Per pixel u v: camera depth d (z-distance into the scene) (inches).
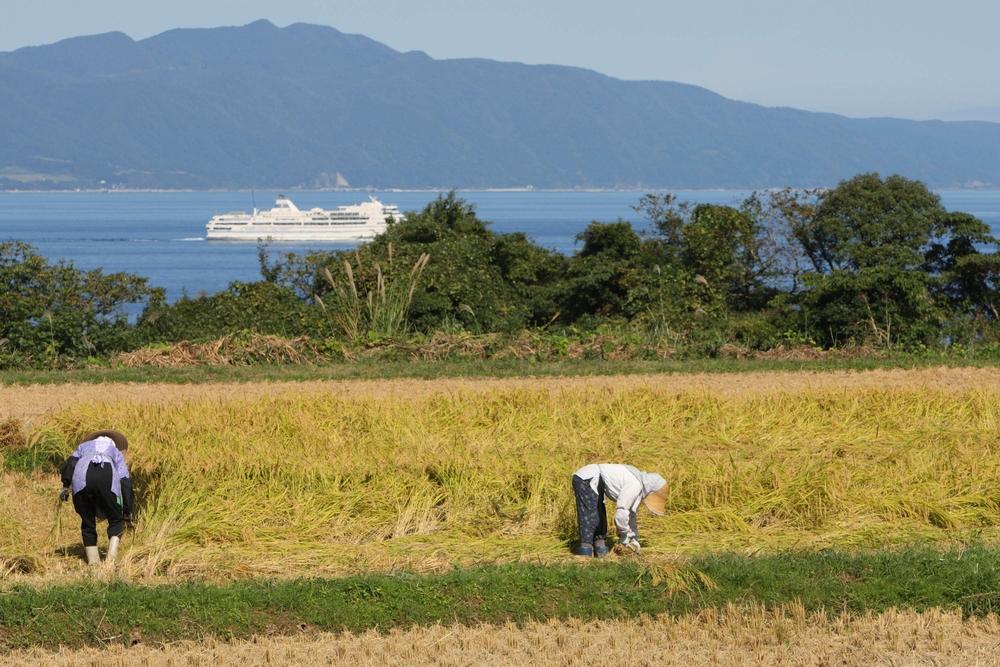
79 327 3698.3
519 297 5748.0
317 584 1403.8
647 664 1216.8
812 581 1428.4
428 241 6176.2
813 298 4340.6
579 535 1643.7
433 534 1711.4
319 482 1892.2
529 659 1235.2
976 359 3681.1
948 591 1401.3
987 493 1846.7
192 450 2091.5
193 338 3909.9
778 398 2620.6
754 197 6402.6
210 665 1216.8
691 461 2028.8
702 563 1485.0
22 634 1285.7
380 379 3225.9
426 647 1261.1
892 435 2326.5
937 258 6023.6
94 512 1576.0
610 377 3262.8
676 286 4586.6
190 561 1550.2
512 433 2305.6
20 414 2578.7
